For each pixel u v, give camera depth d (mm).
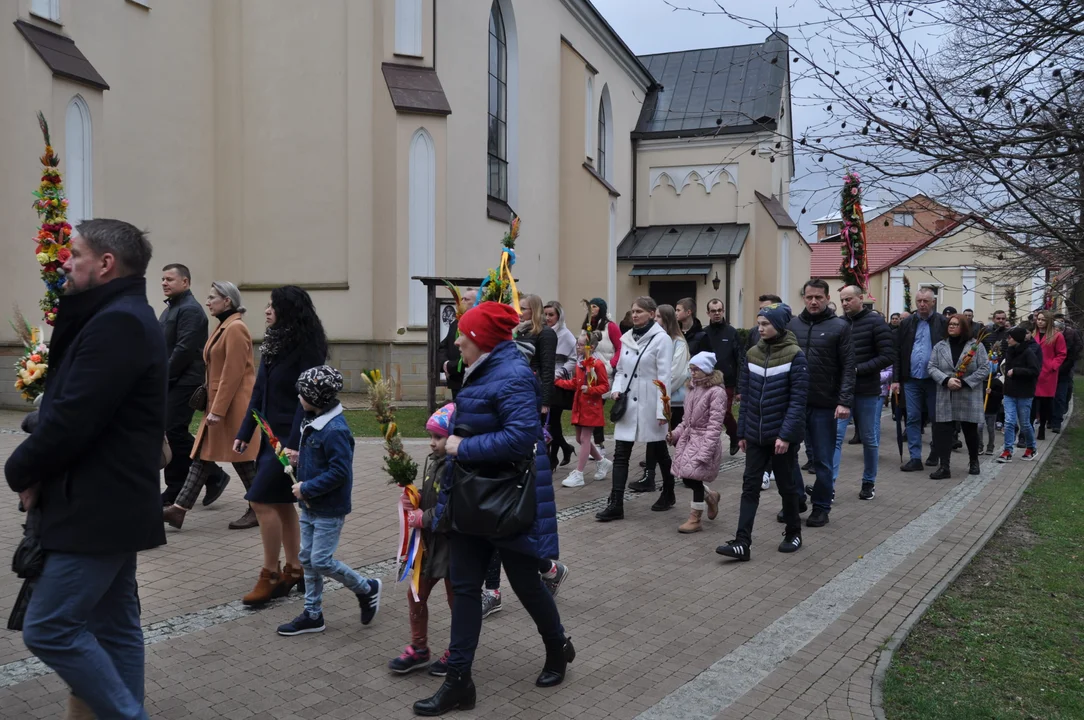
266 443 5074
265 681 4098
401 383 15461
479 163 18156
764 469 6520
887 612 5332
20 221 12430
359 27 15805
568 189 23344
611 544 6891
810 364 7602
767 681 4266
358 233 15992
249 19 16234
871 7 4230
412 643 4262
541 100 21766
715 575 6090
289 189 16266
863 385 8750
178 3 15430
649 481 9000
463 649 3855
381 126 15680
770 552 6727
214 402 6410
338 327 16141
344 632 4766
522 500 3732
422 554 4211
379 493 8242
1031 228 4801
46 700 3766
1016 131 4379
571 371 9789
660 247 28375
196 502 7633
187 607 5035
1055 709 4090
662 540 7051
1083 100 4398
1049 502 8891
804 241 30484
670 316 8398
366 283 16031
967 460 11602
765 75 29656
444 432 4270
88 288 3090
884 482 9867
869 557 6598
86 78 12766
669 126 29719
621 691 4129
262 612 5016
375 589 4840
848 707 3996
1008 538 7410
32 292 12508
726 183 29125
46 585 2945
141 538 3068
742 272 28391
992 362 12031
